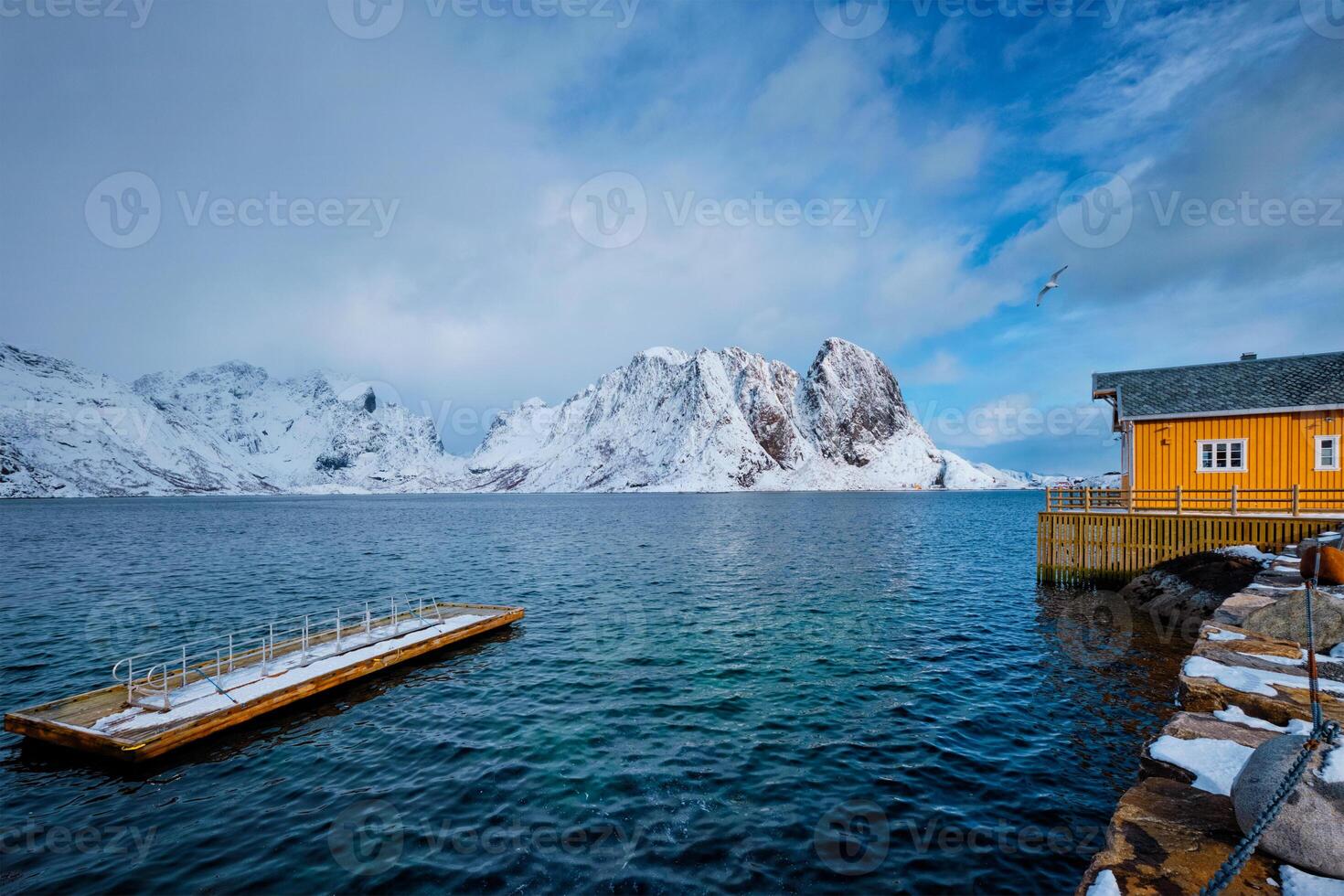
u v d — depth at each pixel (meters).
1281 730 6.55
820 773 11.53
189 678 15.80
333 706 15.24
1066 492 29.88
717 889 8.31
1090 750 12.44
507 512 119.81
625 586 31.94
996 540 55.66
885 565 39.56
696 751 12.51
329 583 33.88
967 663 18.12
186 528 78.00
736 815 10.12
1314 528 21.69
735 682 16.61
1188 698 7.68
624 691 16.02
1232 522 23.55
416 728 13.90
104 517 109.12
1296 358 27.91
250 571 39.22
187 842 9.70
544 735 13.37
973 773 11.46
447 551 49.41
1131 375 31.14
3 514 118.88
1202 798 5.37
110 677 18.02
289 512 126.88
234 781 11.65
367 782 11.48
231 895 8.39
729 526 75.81
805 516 97.56
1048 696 15.44
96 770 12.12
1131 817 5.15
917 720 13.98
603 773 11.62
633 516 101.38
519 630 22.39
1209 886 4.02
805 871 8.65
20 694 16.75
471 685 16.66
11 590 32.62
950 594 28.84
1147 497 28.27
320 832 9.90
